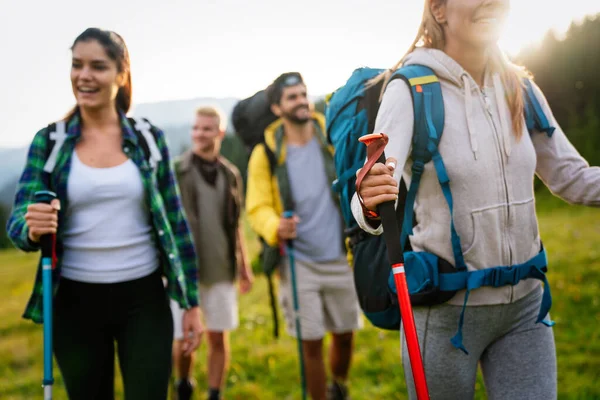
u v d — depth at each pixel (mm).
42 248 2758
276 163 4645
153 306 3008
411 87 2324
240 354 6141
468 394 2414
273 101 4645
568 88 23156
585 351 5266
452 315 2371
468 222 2314
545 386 2359
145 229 3045
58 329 2912
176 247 3154
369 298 2678
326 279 4535
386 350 5699
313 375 4523
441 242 2355
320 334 4504
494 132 2330
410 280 2404
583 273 7992
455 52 2395
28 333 8164
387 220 1984
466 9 2283
